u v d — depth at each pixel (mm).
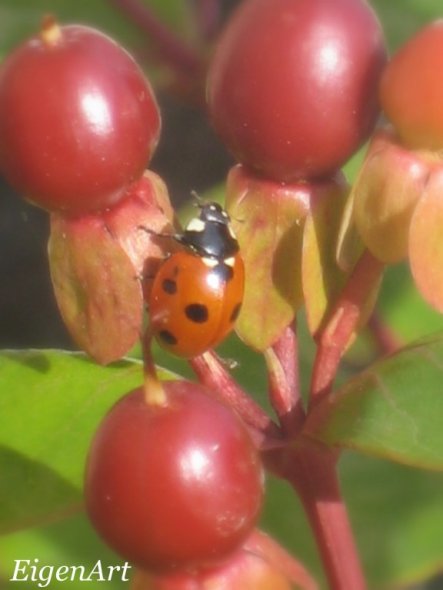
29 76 48
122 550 45
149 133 50
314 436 53
